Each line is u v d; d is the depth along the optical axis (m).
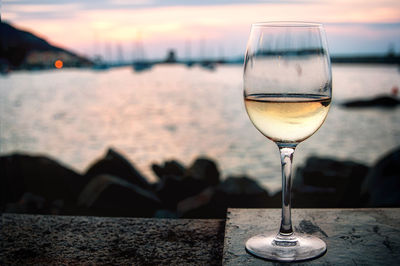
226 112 38.38
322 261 1.31
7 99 51.16
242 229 1.59
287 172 1.42
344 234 1.52
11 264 1.48
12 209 4.99
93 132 26.78
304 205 5.22
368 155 19.83
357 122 32.28
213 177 6.48
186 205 5.14
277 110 1.24
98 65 146.00
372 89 71.25
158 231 1.73
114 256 1.52
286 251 1.35
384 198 4.80
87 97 55.84
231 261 1.31
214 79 112.62
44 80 102.50
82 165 17.70
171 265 1.45
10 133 25.91
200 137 24.59
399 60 143.88
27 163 5.95
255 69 1.28
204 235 1.69
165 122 31.88
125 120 33.16
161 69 171.12
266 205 5.17
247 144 21.77
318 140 23.55
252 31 1.35
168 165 7.24
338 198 5.28
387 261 1.31
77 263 1.48
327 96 1.28
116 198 5.16
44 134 25.77
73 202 5.85
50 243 1.63
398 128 28.69
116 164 6.39
